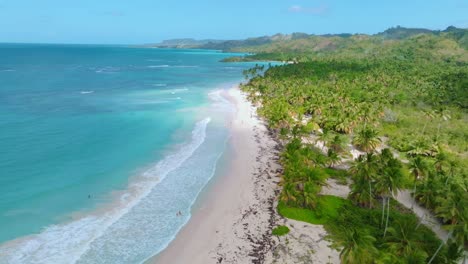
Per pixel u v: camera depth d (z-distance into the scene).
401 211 50.06
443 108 98.06
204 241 41.75
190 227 44.50
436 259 36.16
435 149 72.00
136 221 45.31
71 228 42.94
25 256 37.31
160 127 89.12
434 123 96.31
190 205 50.00
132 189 53.97
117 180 56.62
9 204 46.91
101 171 59.59
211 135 84.00
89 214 46.25
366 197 50.09
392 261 34.28
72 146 70.75
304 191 48.88
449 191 47.31
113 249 39.59
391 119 98.38
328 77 171.25
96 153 67.81
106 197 51.00
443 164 61.28
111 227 43.72
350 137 84.38
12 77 175.62
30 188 51.69
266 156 70.81
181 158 67.94
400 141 79.88
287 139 78.00
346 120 87.25
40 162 61.31
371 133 75.19
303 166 53.69
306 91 123.75
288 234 43.44
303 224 45.69
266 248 40.75
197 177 59.47
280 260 38.78
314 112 103.81
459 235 37.38
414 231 40.34
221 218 46.84
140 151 70.56
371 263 33.38
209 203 50.75
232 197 52.81
